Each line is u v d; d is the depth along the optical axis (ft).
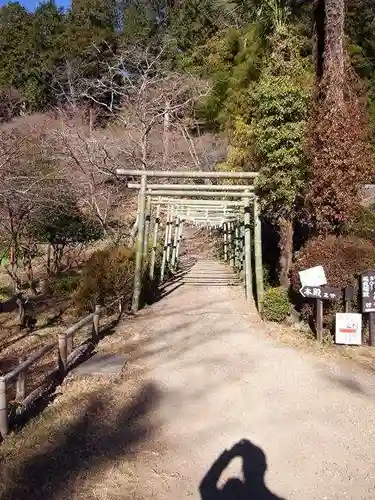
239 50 70.74
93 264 34.63
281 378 18.94
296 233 34.22
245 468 12.56
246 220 37.22
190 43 89.30
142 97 56.85
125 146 57.67
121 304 31.60
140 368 20.38
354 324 23.17
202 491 11.53
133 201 64.39
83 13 110.63
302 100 28.58
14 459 12.87
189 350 22.90
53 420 15.19
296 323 26.73
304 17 47.57
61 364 19.17
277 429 14.71
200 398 17.17
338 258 24.38
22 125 61.98
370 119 31.65
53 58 90.89
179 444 13.87
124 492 11.45
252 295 36.29
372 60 61.41
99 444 13.82
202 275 54.90
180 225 65.46
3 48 99.71
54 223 48.52
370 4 62.28
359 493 11.45
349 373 19.62
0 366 27.22
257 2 47.34
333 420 15.29
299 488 11.66
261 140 29.60
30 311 40.75
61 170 46.57
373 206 36.52
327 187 27.04
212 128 76.38
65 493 11.36
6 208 38.45
